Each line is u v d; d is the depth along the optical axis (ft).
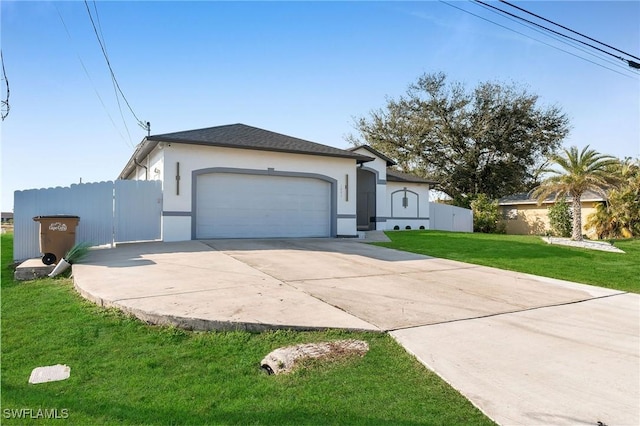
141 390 10.96
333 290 21.93
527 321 18.31
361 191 73.61
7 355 13.25
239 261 29.71
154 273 24.53
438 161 108.58
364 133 116.16
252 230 46.88
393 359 13.37
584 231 68.44
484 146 105.19
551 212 72.69
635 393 11.42
